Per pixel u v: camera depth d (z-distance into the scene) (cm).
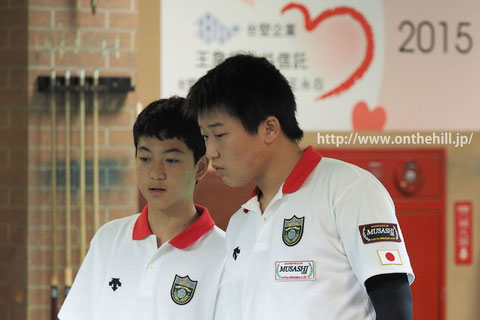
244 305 365
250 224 380
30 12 830
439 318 852
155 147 407
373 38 864
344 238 342
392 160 855
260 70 357
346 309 340
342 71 863
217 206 734
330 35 859
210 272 414
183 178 412
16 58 834
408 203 851
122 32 842
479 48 875
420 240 851
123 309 418
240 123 349
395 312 320
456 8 871
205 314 409
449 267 856
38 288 836
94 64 838
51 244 830
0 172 841
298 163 368
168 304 410
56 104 836
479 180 864
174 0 843
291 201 361
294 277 346
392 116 870
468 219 862
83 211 826
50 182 838
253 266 364
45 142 836
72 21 836
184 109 389
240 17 848
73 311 439
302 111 863
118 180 841
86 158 841
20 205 838
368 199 342
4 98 837
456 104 877
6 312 843
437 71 874
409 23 869
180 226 426
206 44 846
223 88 348
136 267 423
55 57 835
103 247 441
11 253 840
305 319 339
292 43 855
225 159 356
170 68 844
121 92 841
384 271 324
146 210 440
